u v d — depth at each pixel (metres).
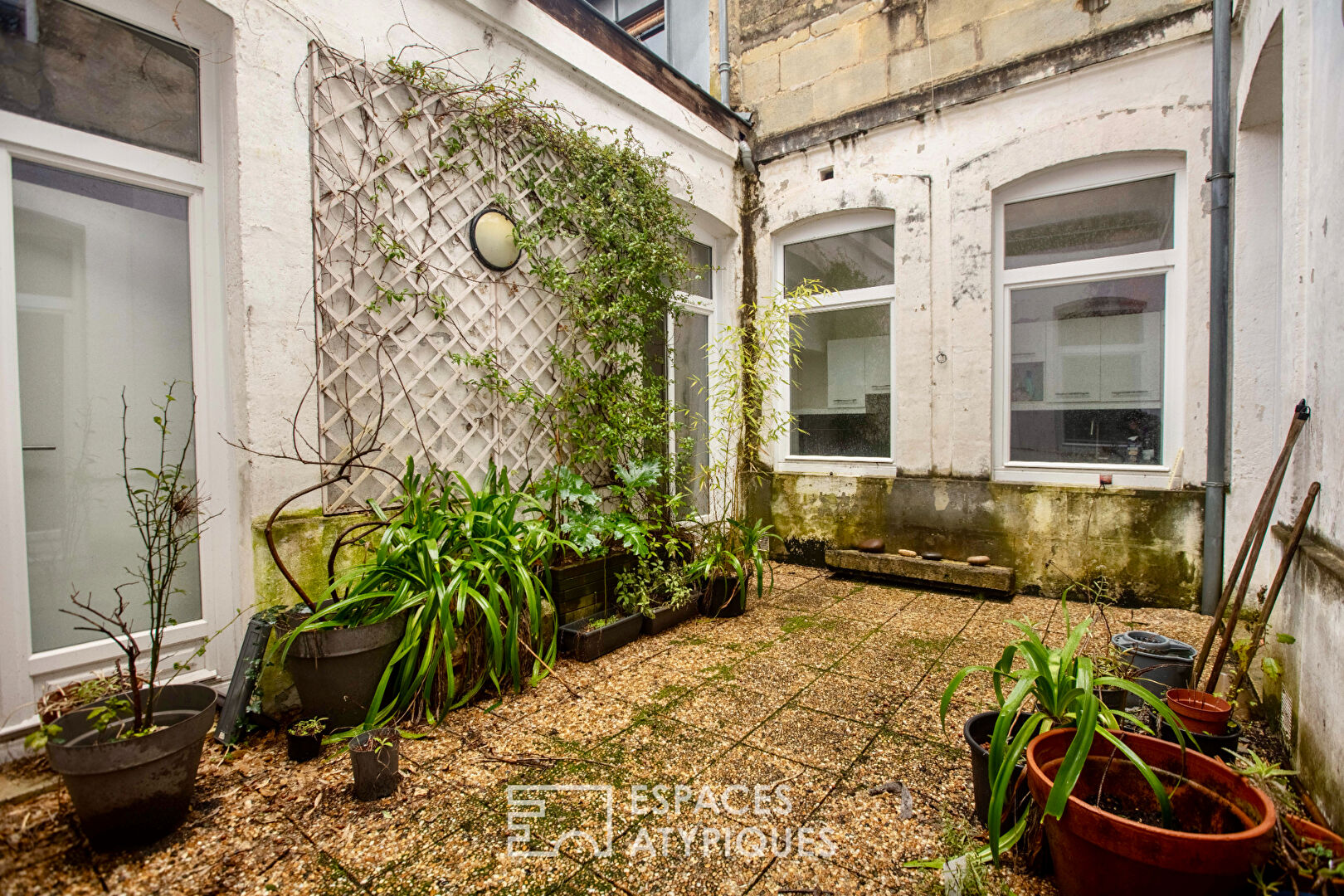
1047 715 1.63
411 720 2.39
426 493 2.73
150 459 2.39
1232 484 3.46
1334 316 1.96
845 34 4.78
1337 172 1.92
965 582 4.09
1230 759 1.94
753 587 4.40
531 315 3.53
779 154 5.13
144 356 2.38
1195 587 3.66
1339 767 1.63
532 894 1.54
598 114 3.93
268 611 2.38
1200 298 3.59
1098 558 3.93
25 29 2.09
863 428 4.92
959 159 4.31
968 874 1.50
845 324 4.96
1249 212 3.36
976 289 4.26
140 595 2.37
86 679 2.10
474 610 2.61
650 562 3.66
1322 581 1.83
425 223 3.02
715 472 4.61
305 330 2.60
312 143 2.62
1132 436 3.95
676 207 4.57
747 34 5.32
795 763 2.13
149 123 2.35
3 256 2.05
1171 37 3.60
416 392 3.02
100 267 2.28
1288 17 2.42
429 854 1.69
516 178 3.43
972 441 4.32
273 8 2.48
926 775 2.05
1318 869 1.24
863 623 3.62
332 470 2.71
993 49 4.18
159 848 1.70
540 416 3.62
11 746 2.01
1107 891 1.32
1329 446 2.00
